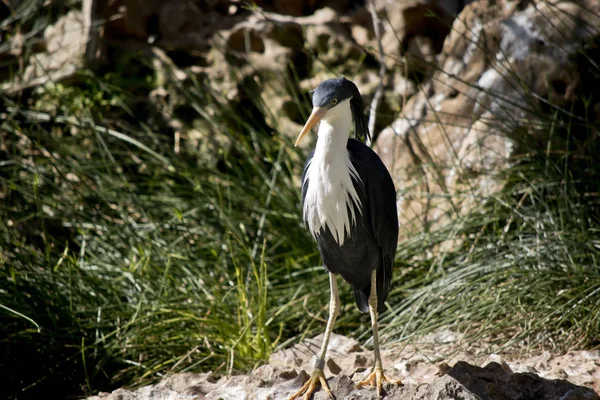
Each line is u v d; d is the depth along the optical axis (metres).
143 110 13.34
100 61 13.62
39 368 8.70
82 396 8.46
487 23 10.98
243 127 13.14
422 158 11.06
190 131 12.95
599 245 8.60
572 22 10.34
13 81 13.27
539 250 8.78
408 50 12.75
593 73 10.13
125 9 13.55
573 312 8.09
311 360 8.12
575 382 6.66
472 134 10.59
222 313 9.27
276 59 13.25
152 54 13.64
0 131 12.57
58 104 13.19
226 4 13.91
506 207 9.65
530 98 9.63
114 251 10.49
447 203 10.46
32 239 11.08
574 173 9.77
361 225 6.91
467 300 8.51
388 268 7.35
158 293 9.43
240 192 11.45
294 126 12.90
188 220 10.98
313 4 13.75
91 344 8.87
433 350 8.13
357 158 6.89
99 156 12.22
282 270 10.44
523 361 7.61
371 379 6.64
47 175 11.62
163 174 12.05
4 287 8.94
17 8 14.50
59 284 9.47
